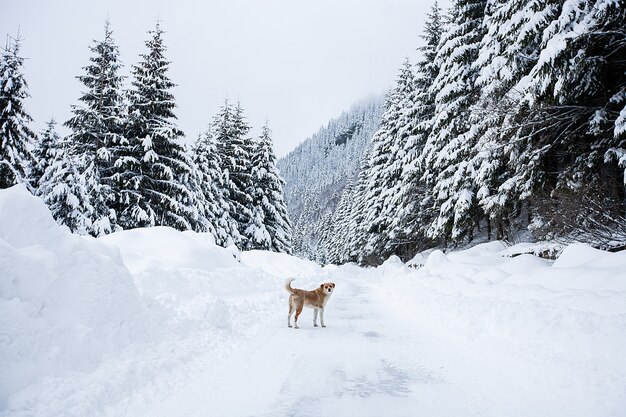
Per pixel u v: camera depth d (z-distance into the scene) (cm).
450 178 1827
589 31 924
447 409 362
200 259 1339
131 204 2122
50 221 527
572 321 506
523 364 476
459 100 1842
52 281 462
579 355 452
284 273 2039
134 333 517
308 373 471
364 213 3934
